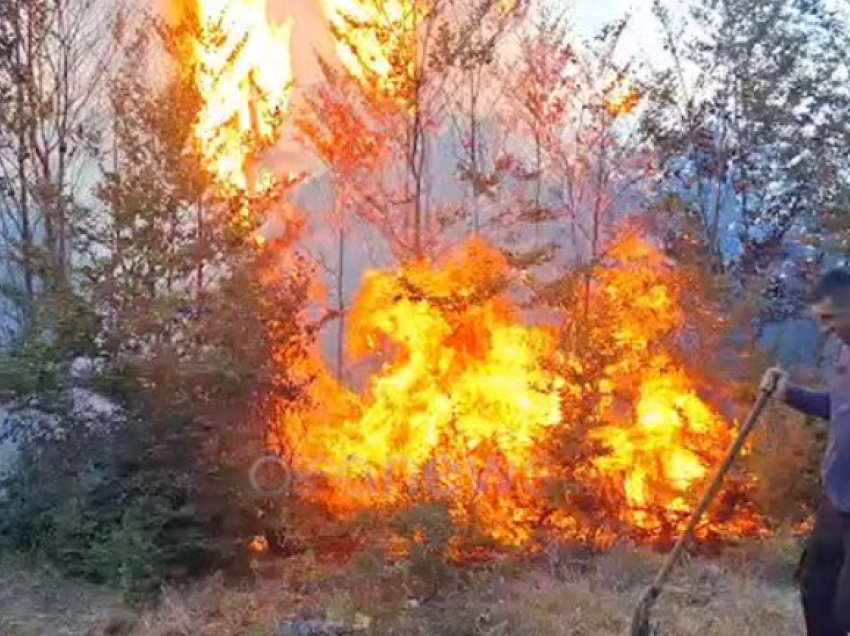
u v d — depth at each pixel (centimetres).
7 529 681
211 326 646
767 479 693
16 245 727
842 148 1021
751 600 595
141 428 649
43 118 815
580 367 669
